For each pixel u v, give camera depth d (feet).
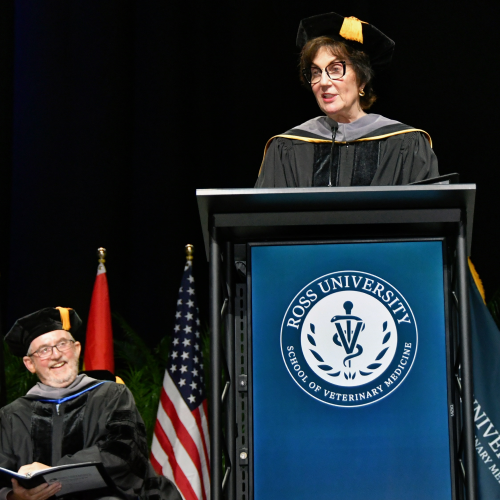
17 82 31.22
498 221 30.53
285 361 8.61
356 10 31.68
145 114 31.60
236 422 8.77
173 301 30.78
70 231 29.91
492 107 31.12
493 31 31.35
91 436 15.93
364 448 8.44
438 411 8.48
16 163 30.68
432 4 31.83
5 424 16.12
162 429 20.72
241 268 10.11
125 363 27.99
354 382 8.54
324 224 8.73
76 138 30.55
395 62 31.94
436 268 8.70
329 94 11.78
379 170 11.82
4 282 29.89
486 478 10.64
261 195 8.20
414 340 8.59
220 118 32.63
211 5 33.04
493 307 24.44
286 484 8.41
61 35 31.32
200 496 20.12
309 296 8.70
